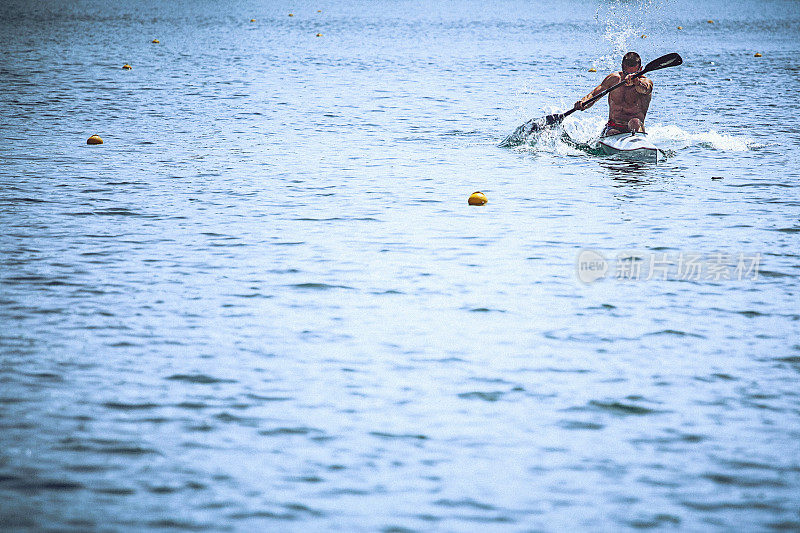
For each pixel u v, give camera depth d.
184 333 16.81
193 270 20.47
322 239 22.97
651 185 29.56
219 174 30.38
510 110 46.50
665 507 11.42
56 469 12.02
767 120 43.12
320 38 90.69
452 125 41.34
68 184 28.42
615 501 11.55
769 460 12.59
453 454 12.68
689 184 29.67
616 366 15.65
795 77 61.53
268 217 25.02
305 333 16.94
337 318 17.70
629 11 145.38
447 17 127.25
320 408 13.97
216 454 12.55
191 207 25.97
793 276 20.48
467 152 35.06
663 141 37.75
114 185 28.48
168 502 11.34
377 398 14.35
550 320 17.75
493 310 18.23
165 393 14.34
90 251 21.67
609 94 36.25
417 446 12.88
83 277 19.81
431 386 14.80
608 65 69.50
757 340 16.84
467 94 52.28
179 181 29.25
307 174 30.59
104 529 10.73
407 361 15.75
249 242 22.66
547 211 26.00
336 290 19.28
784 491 11.80
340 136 38.12
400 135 38.59
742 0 181.38
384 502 11.46
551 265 21.11
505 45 86.31
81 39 82.31
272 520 11.02
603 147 35.03
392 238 23.12
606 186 29.36
